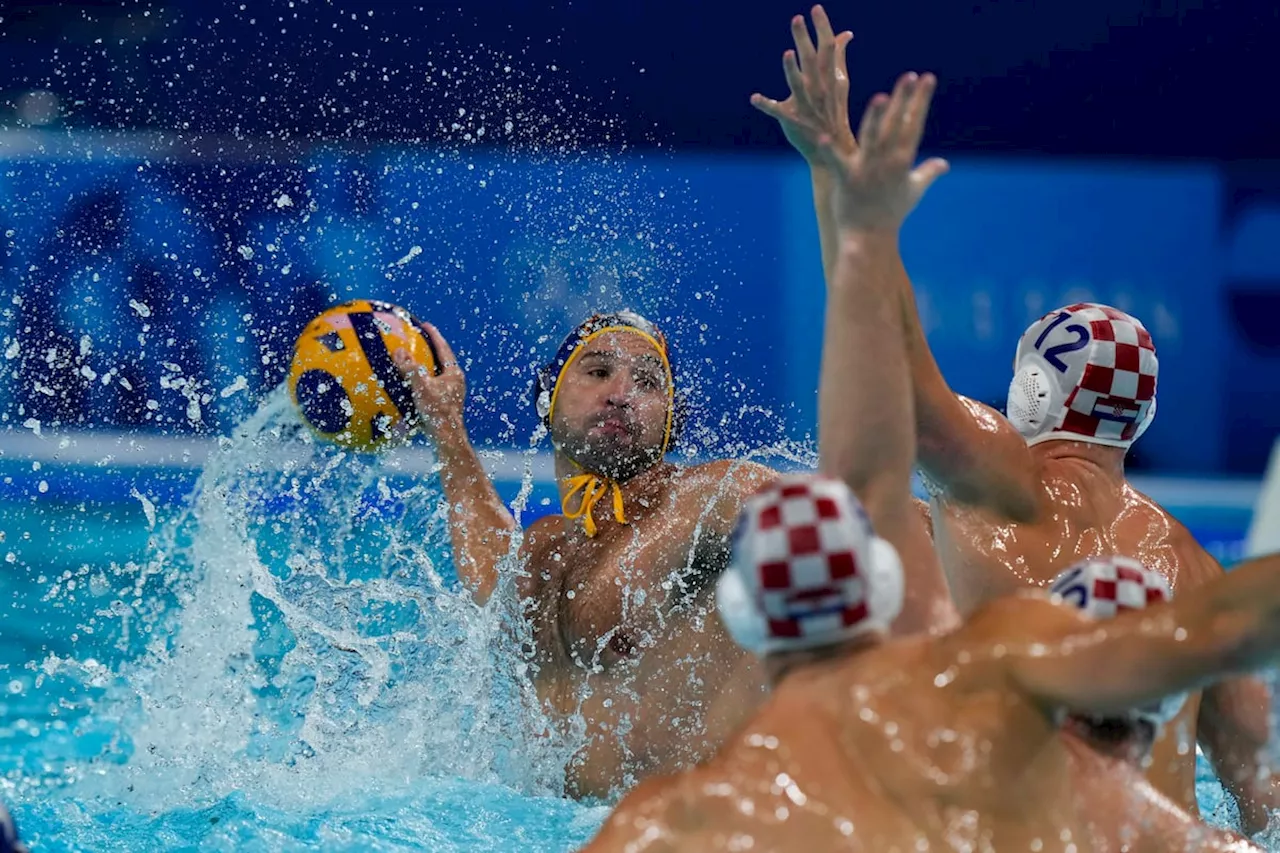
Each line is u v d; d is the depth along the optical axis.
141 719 14.85
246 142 32.78
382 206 32.47
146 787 11.65
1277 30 36.81
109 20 33.88
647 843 5.68
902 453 7.44
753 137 35.69
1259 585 5.43
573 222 33.25
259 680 13.69
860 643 6.00
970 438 9.02
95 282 32.06
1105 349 9.84
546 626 12.11
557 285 32.50
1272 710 9.27
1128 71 37.09
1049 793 5.80
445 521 14.05
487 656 12.30
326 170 32.56
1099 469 9.89
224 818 10.69
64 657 18.62
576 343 12.38
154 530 26.42
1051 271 35.16
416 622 13.55
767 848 5.52
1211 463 35.53
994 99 37.31
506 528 13.00
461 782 11.90
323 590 14.57
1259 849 7.04
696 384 32.75
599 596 11.87
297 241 32.25
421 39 34.16
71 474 29.31
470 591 12.66
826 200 8.14
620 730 11.63
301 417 13.55
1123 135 37.31
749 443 32.88
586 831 10.64
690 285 33.56
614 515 12.23
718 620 11.67
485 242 32.50
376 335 13.51
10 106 33.06
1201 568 9.67
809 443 33.16
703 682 11.57
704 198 34.00
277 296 32.22
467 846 10.20
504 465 30.09
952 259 35.00
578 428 12.20
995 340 34.88
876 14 36.78
